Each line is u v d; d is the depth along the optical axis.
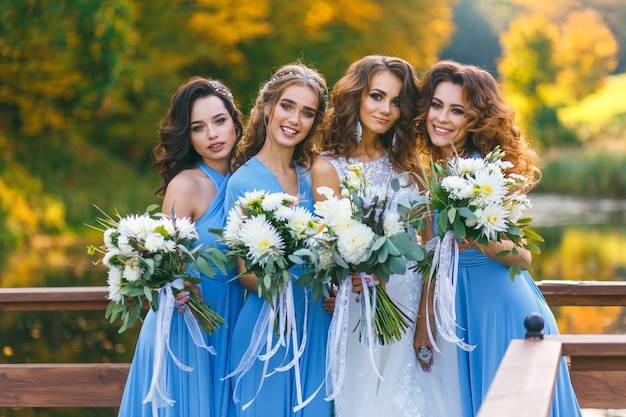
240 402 3.65
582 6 41.97
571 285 4.37
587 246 13.68
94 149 19.27
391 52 22.00
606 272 10.63
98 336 7.75
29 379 4.23
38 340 7.58
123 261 3.41
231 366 3.69
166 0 20.11
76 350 7.18
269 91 3.76
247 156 3.87
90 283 10.41
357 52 21.62
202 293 3.68
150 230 3.39
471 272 3.72
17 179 16.41
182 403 3.63
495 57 37.66
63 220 16.50
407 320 3.78
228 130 3.87
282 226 3.36
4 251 13.90
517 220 3.39
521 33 34.34
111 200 17.69
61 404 4.23
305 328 3.54
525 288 3.70
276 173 3.76
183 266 3.49
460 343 3.61
